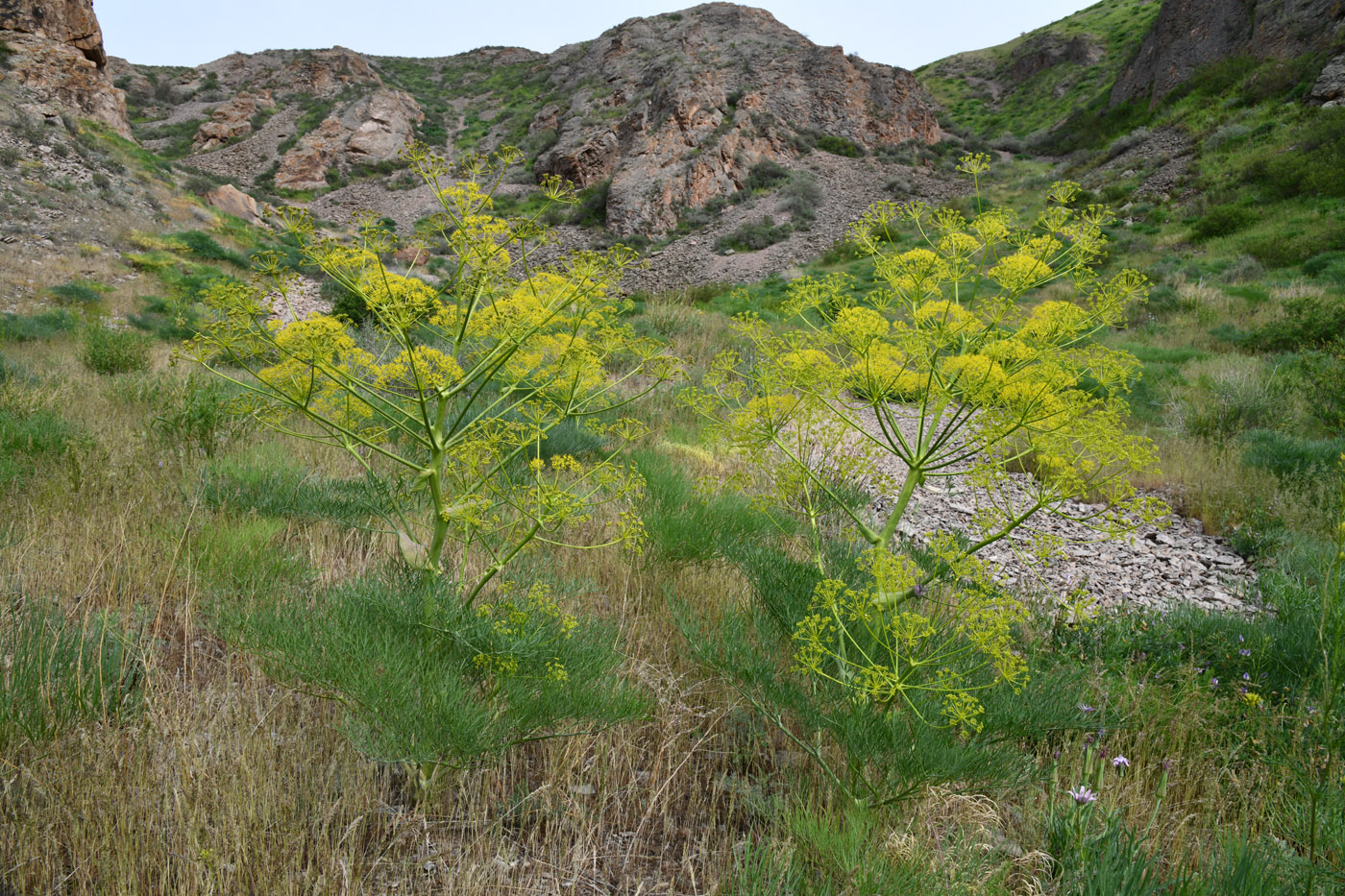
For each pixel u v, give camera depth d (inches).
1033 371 93.8
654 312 631.2
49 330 568.7
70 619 110.5
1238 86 1674.5
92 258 897.5
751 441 115.1
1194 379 505.4
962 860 80.7
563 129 2484.0
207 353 93.0
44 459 195.6
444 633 95.8
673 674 121.6
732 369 121.8
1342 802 91.1
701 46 2765.7
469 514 96.2
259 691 106.1
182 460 203.3
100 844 75.5
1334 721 102.6
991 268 101.3
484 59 4192.9
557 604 116.0
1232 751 111.7
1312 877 79.4
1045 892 82.6
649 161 1957.4
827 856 78.1
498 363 98.0
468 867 79.7
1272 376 439.8
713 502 171.5
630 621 136.6
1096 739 113.1
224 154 2486.5
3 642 99.2
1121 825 89.8
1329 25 1614.2
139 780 83.1
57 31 1512.1
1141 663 142.7
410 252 1042.7
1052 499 96.0
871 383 103.0
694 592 151.6
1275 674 143.4
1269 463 326.3
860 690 92.1
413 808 91.4
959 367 95.1
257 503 157.0
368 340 303.6
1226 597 225.6
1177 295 783.1
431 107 3218.5
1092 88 2596.0
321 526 158.7
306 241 89.7
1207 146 1459.2
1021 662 91.6
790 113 2219.5
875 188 1913.1
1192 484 325.7
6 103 1192.2
